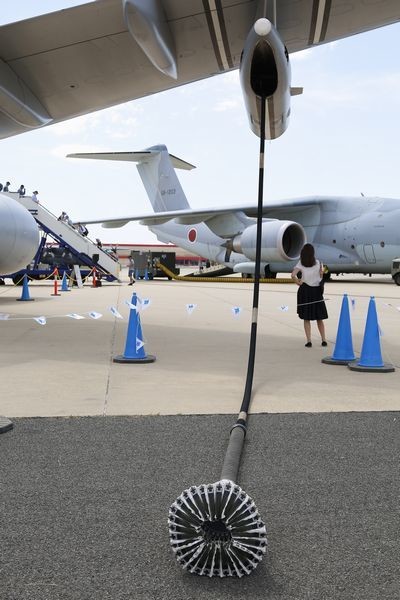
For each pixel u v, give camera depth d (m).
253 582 2.11
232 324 10.82
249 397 4.85
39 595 2.01
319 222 27.11
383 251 25.14
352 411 4.65
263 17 5.57
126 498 2.88
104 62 7.08
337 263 26.72
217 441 3.81
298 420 4.36
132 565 2.23
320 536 2.48
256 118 6.09
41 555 2.30
